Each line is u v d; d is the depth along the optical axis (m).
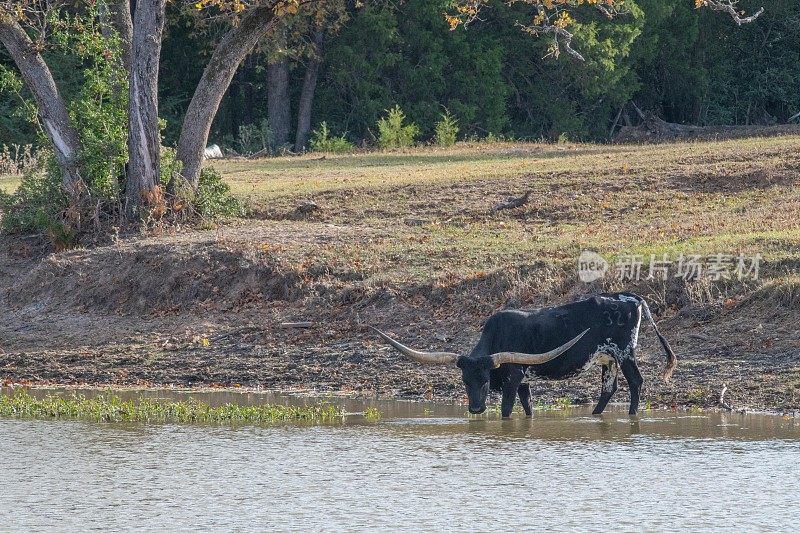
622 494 27.03
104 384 48.12
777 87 156.75
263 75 147.25
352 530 24.50
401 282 53.81
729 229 58.22
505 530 24.34
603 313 37.53
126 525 25.12
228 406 39.50
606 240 57.59
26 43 67.94
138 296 58.62
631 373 37.81
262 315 54.47
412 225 67.00
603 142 152.00
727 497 26.62
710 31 159.50
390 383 45.03
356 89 136.12
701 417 37.03
